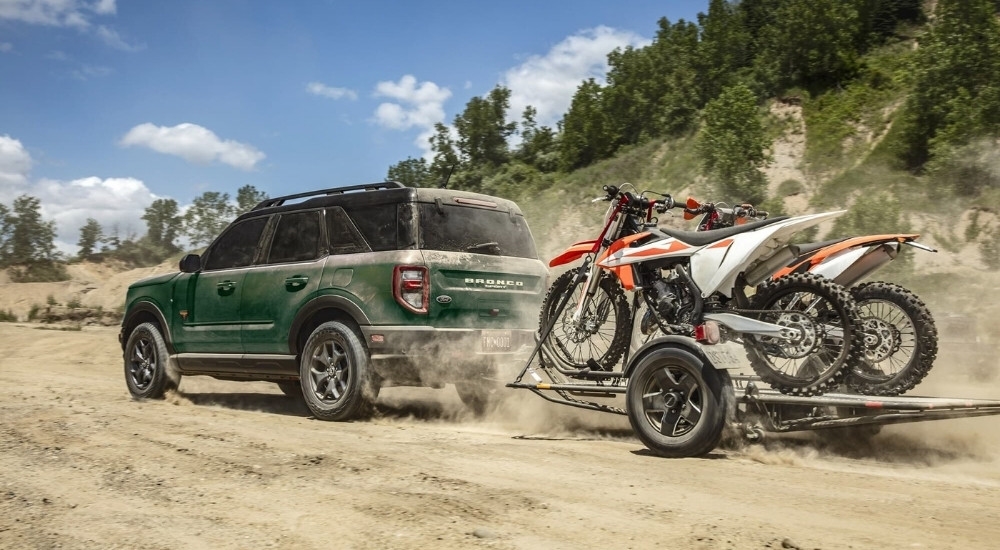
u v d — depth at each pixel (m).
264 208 8.00
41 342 16.14
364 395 6.82
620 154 42.16
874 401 5.02
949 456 5.29
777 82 37.81
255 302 7.62
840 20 37.34
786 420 5.32
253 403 8.55
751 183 31.03
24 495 4.25
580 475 4.66
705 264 5.50
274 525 3.66
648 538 3.44
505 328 7.16
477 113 50.03
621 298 6.05
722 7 44.47
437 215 7.04
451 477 4.57
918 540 3.40
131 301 8.77
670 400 5.27
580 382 6.28
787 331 5.16
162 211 62.88
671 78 42.97
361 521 3.70
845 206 28.69
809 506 3.96
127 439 5.75
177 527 3.65
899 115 31.73
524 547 3.32
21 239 62.56
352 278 6.97
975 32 29.11
